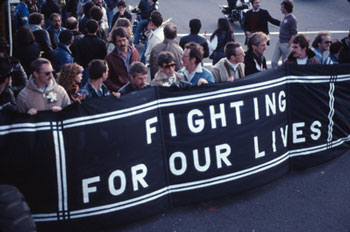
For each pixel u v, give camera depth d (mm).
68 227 4680
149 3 11914
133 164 4848
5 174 4441
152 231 4871
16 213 3707
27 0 10969
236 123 5379
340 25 15531
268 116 5621
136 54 6730
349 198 5566
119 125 4730
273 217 5164
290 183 5879
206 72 5695
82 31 9344
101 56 7512
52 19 8500
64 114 4539
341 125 6406
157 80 5574
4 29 8086
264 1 19516
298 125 5996
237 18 15492
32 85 4914
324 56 7133
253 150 5535
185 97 5082
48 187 4539
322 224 5051
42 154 4488
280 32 9641
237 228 4957
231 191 5477
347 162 6418
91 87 5285
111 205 4789
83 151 4598
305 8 18219
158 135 5000
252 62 6305
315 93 6023
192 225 4988
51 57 7480
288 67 5781
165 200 5145
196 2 19406
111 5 12344
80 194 4641
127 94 4766
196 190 5281
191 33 7738
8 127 4418
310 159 6188
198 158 5223
